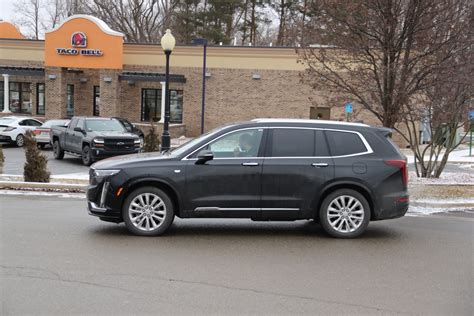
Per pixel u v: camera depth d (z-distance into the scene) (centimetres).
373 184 835
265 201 826
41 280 594
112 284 586
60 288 569
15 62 3456
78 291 560
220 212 823
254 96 3203
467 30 1287
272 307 527
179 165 819
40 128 2550
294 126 852
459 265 699
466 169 2069
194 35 4884
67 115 3531
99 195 824
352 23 1318
